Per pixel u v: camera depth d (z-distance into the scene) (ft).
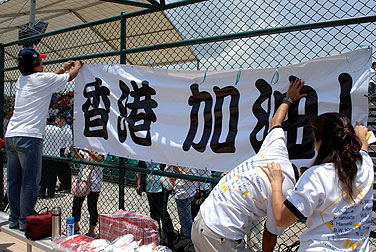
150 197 12.73
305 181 4.75
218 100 8.03
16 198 10.51
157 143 8.87
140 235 7.97
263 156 5.92
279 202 4.99
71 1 22.80
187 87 8.51
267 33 7.43
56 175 19.75
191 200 11.76
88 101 10.65
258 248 8.82
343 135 4.75
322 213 4.66
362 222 4.64
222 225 5.57
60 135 14.56
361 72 6.23
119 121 9.76
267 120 7.31
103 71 10.28
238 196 5.63
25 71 10.49
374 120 7.04
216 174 10.67
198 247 5.96
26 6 23.98
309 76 6.80
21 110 10.07
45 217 9.57
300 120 6.81
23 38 14.15
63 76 10.34
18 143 9.80
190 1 8.56
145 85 9.25
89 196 13.41
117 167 9.87
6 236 13.69
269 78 7.34
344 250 4.49
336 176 4.63
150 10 9.34
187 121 8.47
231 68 8.25
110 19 10.20
